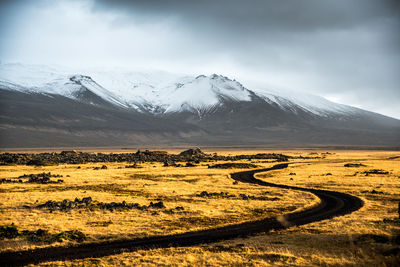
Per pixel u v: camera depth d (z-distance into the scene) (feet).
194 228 129.59
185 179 317.42
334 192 231.71
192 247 100.89
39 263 88.07
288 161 596.29
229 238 114.42
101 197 200.75
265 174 370.53
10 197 193.77
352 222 126.52
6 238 112.27
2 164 458.09
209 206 176.55
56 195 203.82
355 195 216.13
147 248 103.24
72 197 198.80
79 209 163.02
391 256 81.15
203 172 383.04
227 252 93.25
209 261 85.10
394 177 321.52
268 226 132.05
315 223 132.05
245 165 457.68
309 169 422.00
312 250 92.89
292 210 166.20
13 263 90.27
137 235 119.03
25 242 107.76
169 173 369.71
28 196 198.29
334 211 162.91
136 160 581.53
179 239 114.32
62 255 96.99
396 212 153.79
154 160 589.32
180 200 197.57
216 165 458.91
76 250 101.96
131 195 214.69
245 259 85.81
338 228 117.50
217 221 141.59
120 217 147.43
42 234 116.88
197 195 216.74
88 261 89.04
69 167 435.12
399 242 92.22
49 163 471.21
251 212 161.38
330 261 81.71
